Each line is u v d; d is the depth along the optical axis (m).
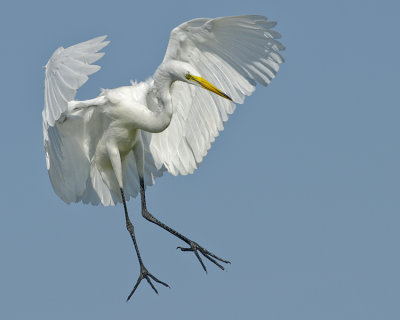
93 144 12.30
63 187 12.34
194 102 12.36
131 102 11.88
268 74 11.99
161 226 12.37
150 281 12.04
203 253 12.36
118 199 12.83
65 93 9.93
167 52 11.67
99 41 9.98
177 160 12.73
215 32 11.59
